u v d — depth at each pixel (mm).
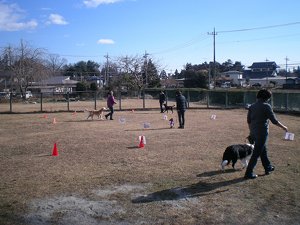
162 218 5816
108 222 5711
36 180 8117
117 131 16641
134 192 7176
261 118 7738
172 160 10000
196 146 12195
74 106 37781
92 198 6848
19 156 10898
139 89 61312
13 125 19922
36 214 6070
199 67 116500
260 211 6066
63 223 5695
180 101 17594
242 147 8805
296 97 27875
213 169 8914
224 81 99938
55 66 108688
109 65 84812
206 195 6922
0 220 5797
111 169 9070
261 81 105188
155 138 14156
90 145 12703
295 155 10445
